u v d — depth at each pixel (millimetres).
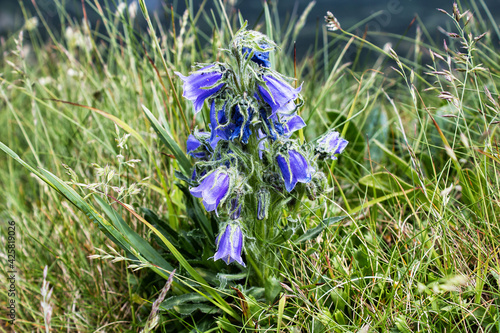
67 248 466
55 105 645
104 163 542
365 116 542
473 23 617
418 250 379
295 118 339
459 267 356
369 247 398
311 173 325
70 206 489
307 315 359
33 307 441
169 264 392
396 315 328
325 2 1254
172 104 458
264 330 336
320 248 402
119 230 368
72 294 436
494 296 343
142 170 517
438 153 521
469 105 558
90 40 587
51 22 1084
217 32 508
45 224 513
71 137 581
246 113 286
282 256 377
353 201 496
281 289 373
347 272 372
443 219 350
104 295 439
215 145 337
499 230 360
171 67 524
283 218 408
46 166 596
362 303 341
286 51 920
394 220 418
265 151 321
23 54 490
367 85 562
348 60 867
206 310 365
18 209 521
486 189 403
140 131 561
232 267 390
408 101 650
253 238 326
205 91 298
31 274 460
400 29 1055
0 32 1118
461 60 381
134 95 593
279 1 1292
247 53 292
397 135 539
